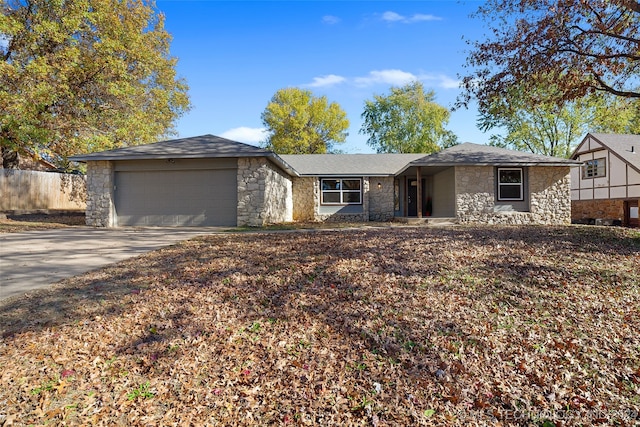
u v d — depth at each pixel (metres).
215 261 6.39
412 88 35.75
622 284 5.05
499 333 3.73
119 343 3.54
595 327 3.86
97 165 13.05
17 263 6.39
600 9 8.20
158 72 23.06
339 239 8.56
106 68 15.05
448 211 16.39
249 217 12.85
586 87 8.77
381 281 5.11
